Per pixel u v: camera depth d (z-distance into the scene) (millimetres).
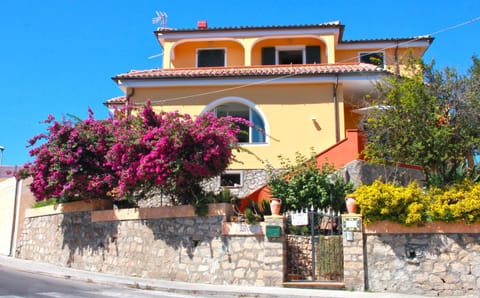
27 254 20453
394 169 16547
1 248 23312
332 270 12727
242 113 20625
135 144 14570
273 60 24406
